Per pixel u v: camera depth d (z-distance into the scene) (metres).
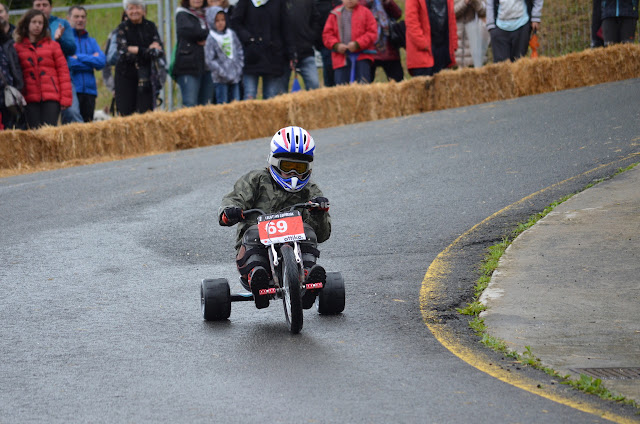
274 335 15.59
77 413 11.67
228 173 32.50
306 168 16.56
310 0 44.53
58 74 39.50
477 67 47.41
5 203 29.25
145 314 17.12
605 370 13.14
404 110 45.22
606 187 24.41
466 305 17.11
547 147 31.12
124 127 39.69
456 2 48.91
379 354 14.21
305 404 11.81
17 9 54.88
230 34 42.97
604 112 36.31
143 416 11.49
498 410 11.53
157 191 30.16
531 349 14.21
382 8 45.94
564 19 62.22
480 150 32.31
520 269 18.62
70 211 27.62
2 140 36.75
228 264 21.14
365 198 27.12
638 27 56.31
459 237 21.97
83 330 16.02
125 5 41.00
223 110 41.72
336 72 45.94
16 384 12.98
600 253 19.09
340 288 16.72
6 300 18.20
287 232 15.82
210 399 12.12
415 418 11.23
